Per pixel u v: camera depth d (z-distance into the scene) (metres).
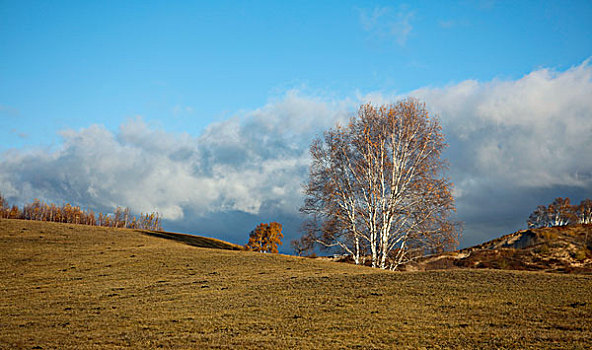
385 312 21.39
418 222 42.69
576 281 26.38
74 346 17.78
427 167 43.09
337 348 16.61
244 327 19.95
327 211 44.84
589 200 131.75
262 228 85.88
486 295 23.59
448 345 16.44
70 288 31.19
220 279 33.09
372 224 44.28
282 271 36.91
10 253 45.50
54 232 60.22
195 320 21.47
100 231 65.50
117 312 23.84
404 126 44.31
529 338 16.58
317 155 46.06
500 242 102.44
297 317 21.36
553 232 97.12
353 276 32.03
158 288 30.39
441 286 26.30
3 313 24.34
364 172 44.53
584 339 16.22
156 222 127.12
